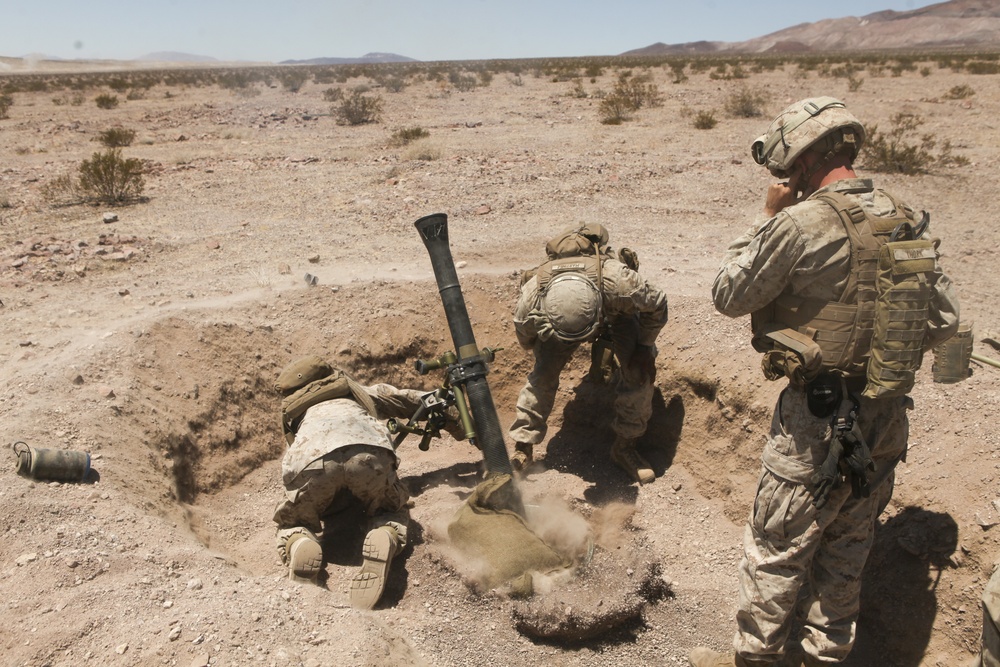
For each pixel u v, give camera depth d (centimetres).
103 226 930
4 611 302
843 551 294
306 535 381
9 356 521
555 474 507
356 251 774
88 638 289
